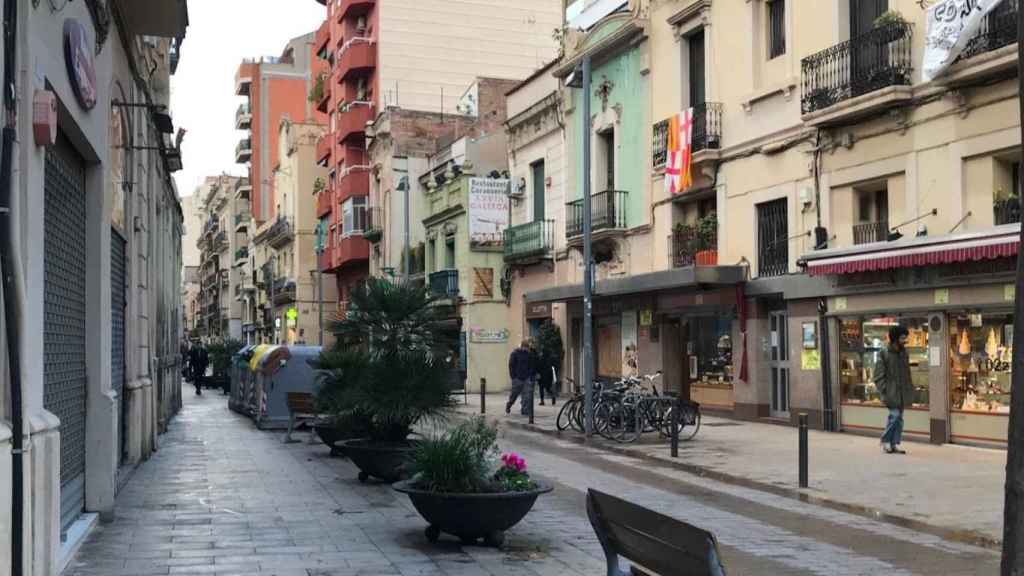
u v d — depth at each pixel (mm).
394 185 43969
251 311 83938
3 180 5227
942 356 15609
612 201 25812
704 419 20953
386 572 6930
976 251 14180
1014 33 14109
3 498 5059
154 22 11625
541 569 7105
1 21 5129
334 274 59656
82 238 8625
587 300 17938
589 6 29484
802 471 11422
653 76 24281
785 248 19625
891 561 7840
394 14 47219
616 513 4836
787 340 19406
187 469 12914
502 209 35344
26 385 5469
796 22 19141
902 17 16516
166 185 20891
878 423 17016
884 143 16984
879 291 16812
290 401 17094
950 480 11828
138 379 13656
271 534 8312
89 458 8742
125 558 7258
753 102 20422
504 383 35031
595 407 17406
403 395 10867
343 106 51031
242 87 81125
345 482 11664
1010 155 14914
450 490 7805
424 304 11523
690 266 20906
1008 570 4070
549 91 30484
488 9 48688
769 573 7363
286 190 68250
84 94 7445
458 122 44719
